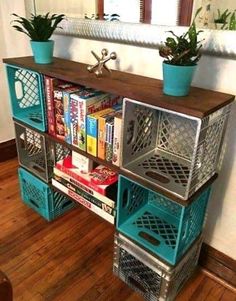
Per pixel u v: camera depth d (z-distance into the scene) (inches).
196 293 47.4
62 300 45.7
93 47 51.6
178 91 34.7
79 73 44.8
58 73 44.3
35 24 47.6
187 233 42.2
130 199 46.7
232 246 47.6
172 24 39.8
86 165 49.0
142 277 45.4
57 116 48.5
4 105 78.1
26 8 59.9
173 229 46.4
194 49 33.2
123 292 47.4
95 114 42.9
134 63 46.9
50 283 48.3
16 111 57.6
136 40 44.5
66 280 48.9
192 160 33.5
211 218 48.3
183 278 47.2
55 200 59.9
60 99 46.2
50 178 56.6
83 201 50.3
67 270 50.7
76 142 47.0
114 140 40.8
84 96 43.3
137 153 42.9
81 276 49.7
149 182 38.3
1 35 71.1
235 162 41.7
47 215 60.3
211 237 49.7
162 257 41.3
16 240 56.4
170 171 40.8
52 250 54.5
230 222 46.2
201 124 31.2
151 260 42.3
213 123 34.5
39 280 48.7
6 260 52.0
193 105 32.2
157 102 33.4
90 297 46.4
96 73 43.7
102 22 47.5
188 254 44.5
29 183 61.4
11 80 54.8
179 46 33.0
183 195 35.9
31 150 60.9
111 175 48.6
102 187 45.9
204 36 37.6
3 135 80.9
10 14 66.7
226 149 41.8
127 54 47.2
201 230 46.7
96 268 51.3
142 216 48.9
